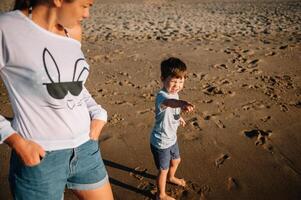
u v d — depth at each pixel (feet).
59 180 5.61
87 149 5.87
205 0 61.93
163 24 38.47
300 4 53.57
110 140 13.48
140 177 11.20
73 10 5.20
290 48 27.58
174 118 9.11
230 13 46.09
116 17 43.42
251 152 12.72
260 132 14.14
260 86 19.52
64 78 5.32
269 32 33.96
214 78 20.84
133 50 27.58
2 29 4.97
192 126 14.62
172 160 10.07
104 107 16.72
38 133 5.33
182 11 48.75
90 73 21.93
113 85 19.86
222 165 11.89
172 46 28.81
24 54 5.03
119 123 14.96
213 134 14.01
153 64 23.84
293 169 11.71
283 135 13.96
